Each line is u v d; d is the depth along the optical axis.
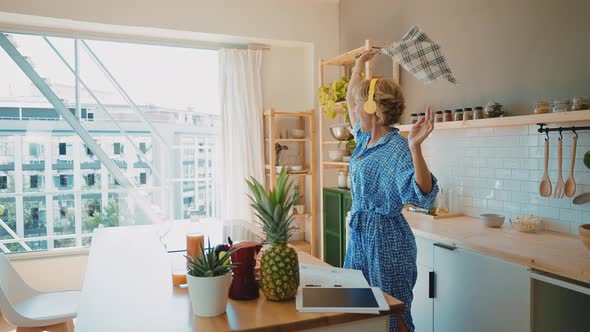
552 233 2.38
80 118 4.16
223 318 1.22
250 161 4.34
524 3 2.54
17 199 4.03
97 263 1.91
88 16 3.60
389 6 3.70
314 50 4.39
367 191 1.84
